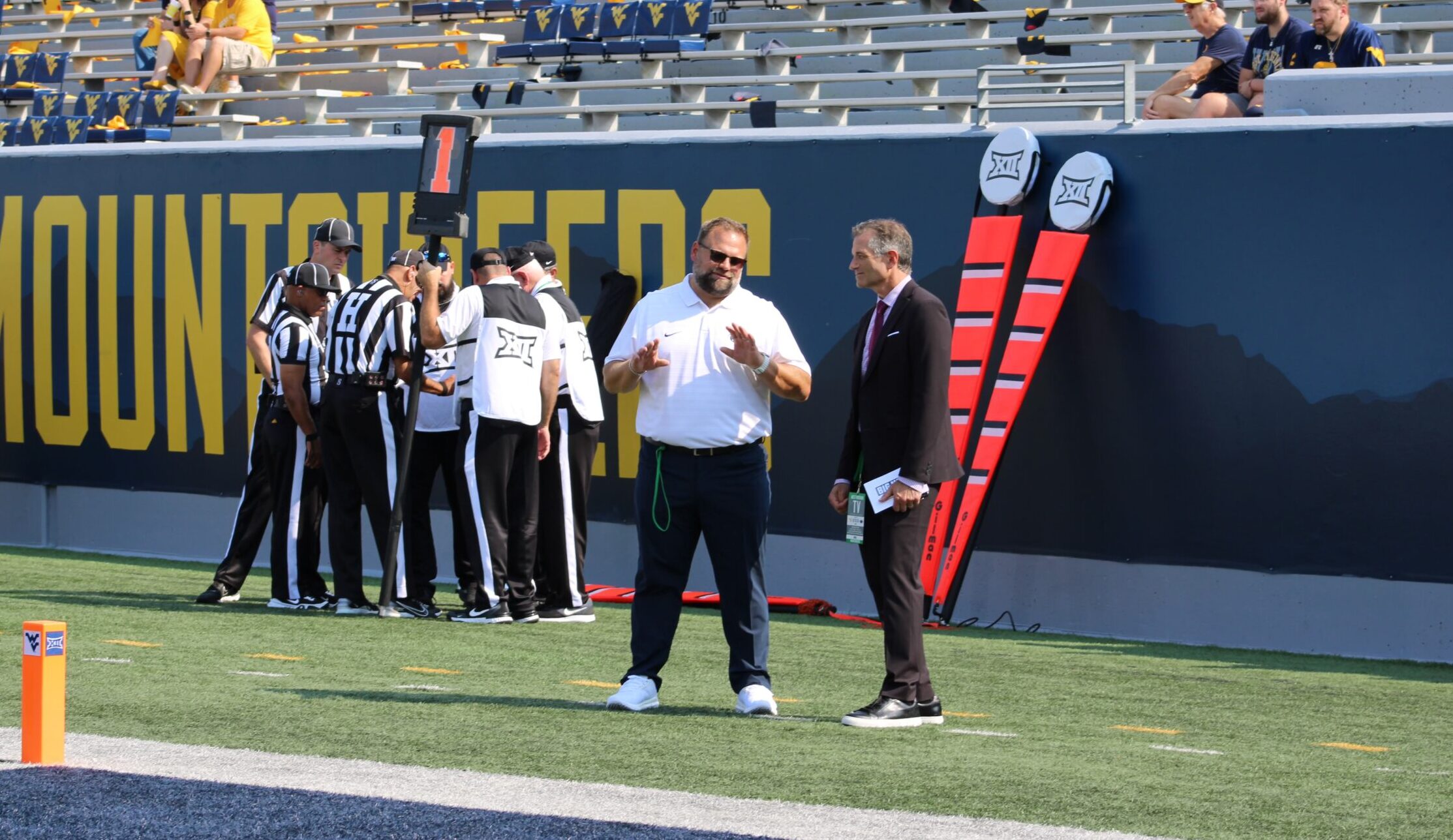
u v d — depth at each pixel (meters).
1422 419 14.13
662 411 9.98
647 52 22.69
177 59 25.64
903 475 9.49
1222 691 12.12
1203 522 14.98
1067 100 15.74
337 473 15.06
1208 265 14.95
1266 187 14.71
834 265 16.69
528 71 23.86
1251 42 17.41
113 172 21.00
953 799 7.74
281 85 25.67
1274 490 14.69
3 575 18.08
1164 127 15.16
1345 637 14.42
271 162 19.91
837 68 22.61
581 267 18.14
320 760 8.31
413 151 19.00
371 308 14.66
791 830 6.90
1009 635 15.28
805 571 16.89
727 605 10.18
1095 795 7.94
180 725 9.39
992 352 16.03
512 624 14.61
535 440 14.53
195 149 20.42
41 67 27.83
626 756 8.66
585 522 15.36
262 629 13.88
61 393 21.45
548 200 18.33
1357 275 14.36
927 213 16.23
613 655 12.86
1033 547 15.79
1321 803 7.94
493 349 14.20
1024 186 15.55
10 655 11.90
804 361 10.02
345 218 19.42
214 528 20.39
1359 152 14.34
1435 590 14.09
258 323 15.73
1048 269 15.45
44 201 21.50
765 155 17.08
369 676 11.53
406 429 14.55
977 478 15.53
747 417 9.95
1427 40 18.98
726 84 21.17
